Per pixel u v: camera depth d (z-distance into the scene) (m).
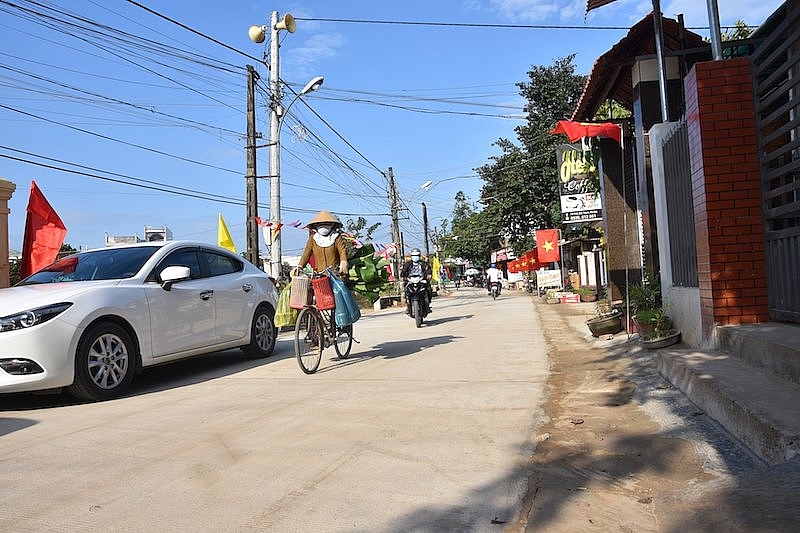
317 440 4.39
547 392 5.80
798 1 5.25
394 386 6.25
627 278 10.12
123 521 3.07
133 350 6.57
